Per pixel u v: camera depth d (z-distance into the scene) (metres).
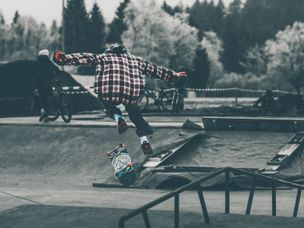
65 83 27.64
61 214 7.36
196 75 103.62
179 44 101.88
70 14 142.12
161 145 14.43
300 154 13.38
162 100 26.27
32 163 14.84
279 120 14.48
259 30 167.25
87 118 21.38
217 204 9.97
